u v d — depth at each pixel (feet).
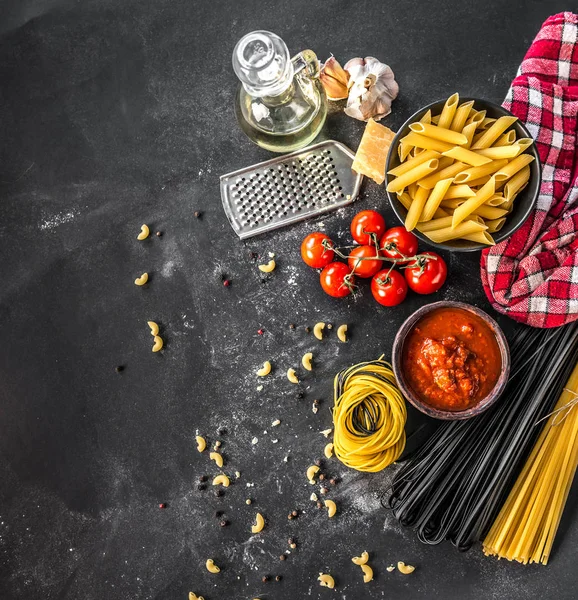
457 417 2.80
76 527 3.15
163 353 3.14
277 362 3.10
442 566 3.02
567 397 2.89
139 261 3.17
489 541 2.93
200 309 3.14
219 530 3.10
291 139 3.01
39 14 3.22
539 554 2.91
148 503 3.13
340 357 3.08
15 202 3.21
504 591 2.99
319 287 3.09
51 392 3.18
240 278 3.12
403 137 2.78
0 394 3.20
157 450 3.13
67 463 3.17
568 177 2.93
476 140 2.79
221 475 3.10
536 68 2.94
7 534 3.17
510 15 3.08
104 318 3.18
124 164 3.18
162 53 3.18
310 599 3.07
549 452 2.89
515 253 2.93
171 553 3.12
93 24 3.20
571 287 2.86
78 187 3.19
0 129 3.22
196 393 3.13
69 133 3.20
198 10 3.17
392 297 2.94
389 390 2.91
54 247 3.20
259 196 3.08
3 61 3.23
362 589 3.05
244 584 3.09
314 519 3.07
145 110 3.18
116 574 3.13
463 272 3.05
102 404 3.17
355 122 3.10
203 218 3.14
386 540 3.04
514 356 2.93
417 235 2.80
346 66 3.03
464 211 2.73
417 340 2.86
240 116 2.98
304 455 3.08
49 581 3.15
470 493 2.89
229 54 3.16
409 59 3.10
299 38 3.14
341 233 3.09
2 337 3.21
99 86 3.19
